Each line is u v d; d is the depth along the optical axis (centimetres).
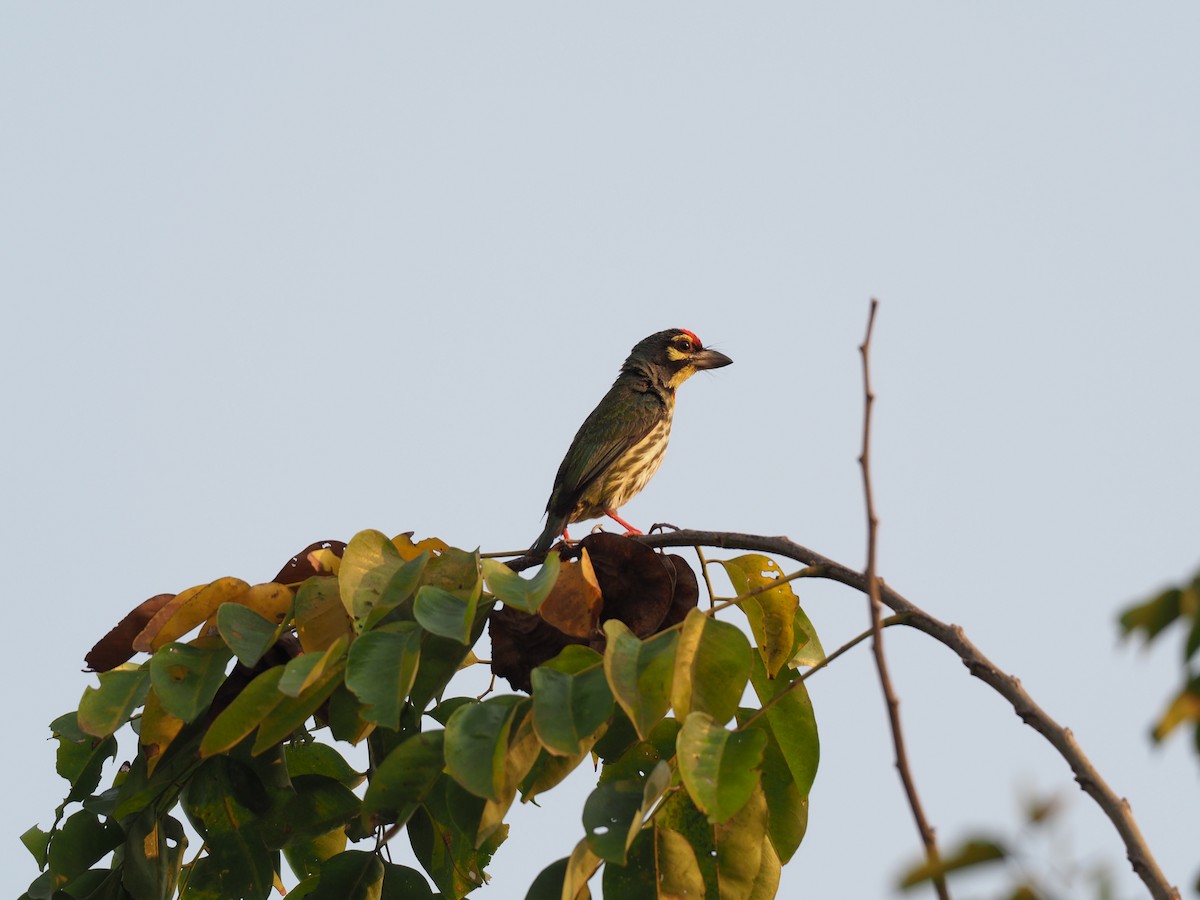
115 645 912
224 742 789
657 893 760
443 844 890
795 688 859
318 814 929
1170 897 630
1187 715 381
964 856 365
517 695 741
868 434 661
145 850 912
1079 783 676
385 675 767
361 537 857
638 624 881
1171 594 391
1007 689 718
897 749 601
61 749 966
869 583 640
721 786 677
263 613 891
